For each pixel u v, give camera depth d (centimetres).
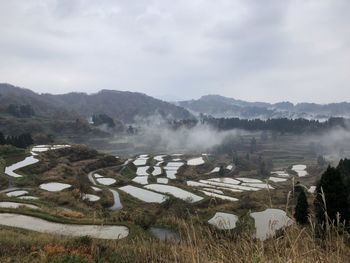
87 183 7900
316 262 406
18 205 3803
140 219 3030
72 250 1338
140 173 11869
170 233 2769
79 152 11862
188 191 7256
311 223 438
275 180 13062
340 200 2108
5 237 1642
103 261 1230
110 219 3089
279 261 407
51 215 2964
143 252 850
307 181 13312
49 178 7175
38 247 1421
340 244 407
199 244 507
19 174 7469
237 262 453
